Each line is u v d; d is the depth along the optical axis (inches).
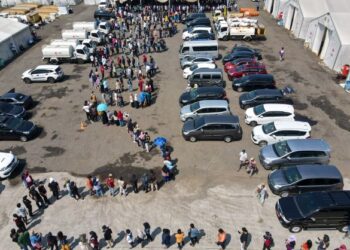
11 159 911.0
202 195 829.8
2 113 1108.5
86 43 1658.5
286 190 794.2
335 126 1063.0
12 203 828.6
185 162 936.9
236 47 1562.5
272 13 2251.5
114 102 1234.6
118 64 1482.5
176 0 2313.0
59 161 961.5
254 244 701.9
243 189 840.3
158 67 1514.5
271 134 959.6
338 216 705.6
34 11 2308.1
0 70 1542.8
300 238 712.4
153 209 798.5
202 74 1286.9
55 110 1210.6
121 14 2114.9
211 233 732.0
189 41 1542.8
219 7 2253.9
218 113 1074.1
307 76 1387.8
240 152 960.9
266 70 1418.6
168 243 694.5
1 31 1667.1
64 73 1502.2
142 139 979.9
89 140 1044.5
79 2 2699.3
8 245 723.4
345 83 1279.5
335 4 1539.1
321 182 782.5
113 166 934.4
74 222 773.9
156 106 1209.4
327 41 1502.2
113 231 747.4
